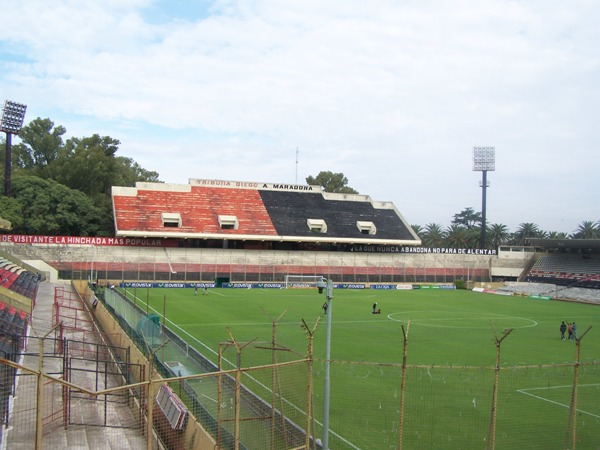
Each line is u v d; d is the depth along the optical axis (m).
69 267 84.00
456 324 52.44
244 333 42.75
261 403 20.44
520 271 112.81
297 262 99.25
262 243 106.19
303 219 108.25
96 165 109.94
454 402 24.52
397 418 22.12
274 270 97.00
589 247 98.81
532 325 53.62
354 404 23.80
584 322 57.38
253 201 109.88
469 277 110.19
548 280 102.56
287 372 26.12
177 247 93.12
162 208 99.56
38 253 82.94
